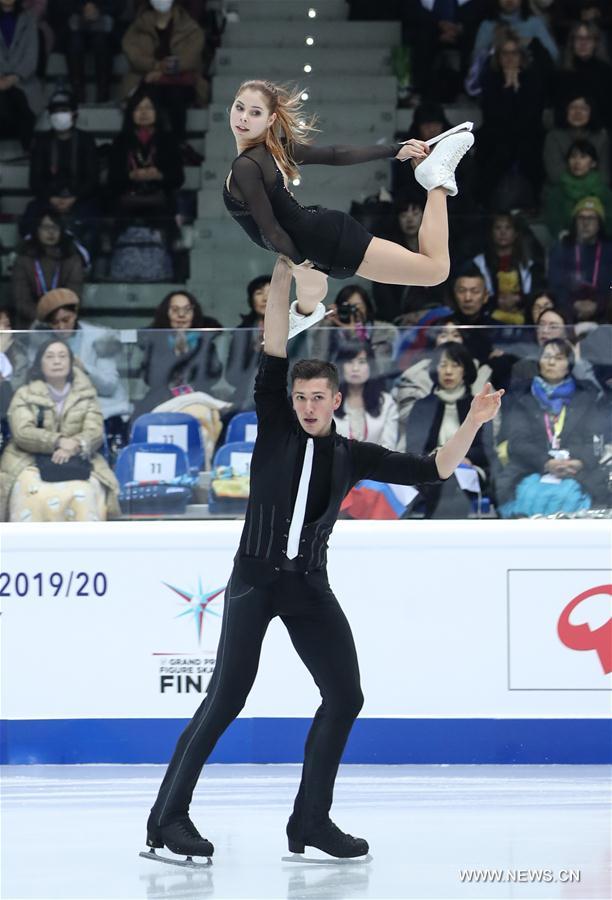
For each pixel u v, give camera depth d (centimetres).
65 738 1873
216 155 3394
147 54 3388
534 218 3106
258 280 2620
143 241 3078
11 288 2989
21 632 1877
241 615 1359
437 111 3166
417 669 1856
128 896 1216
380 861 1344
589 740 1850
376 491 1905
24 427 1905
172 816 1345
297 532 1350
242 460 1903
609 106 3203
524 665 1853
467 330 1886
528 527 1853
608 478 1888
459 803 1617
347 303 2562
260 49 3556
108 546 1872
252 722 1873
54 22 3534
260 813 1581
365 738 1864
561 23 3469
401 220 2939
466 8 3425
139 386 1906
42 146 3152
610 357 1883
